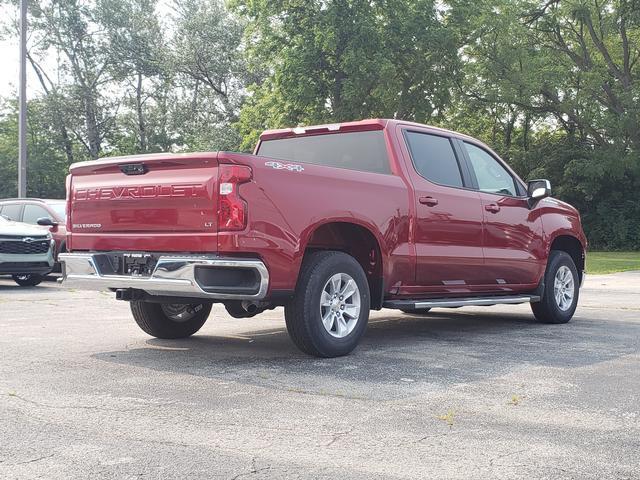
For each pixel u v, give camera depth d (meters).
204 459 3.34
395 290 6.66
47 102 51.22
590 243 41.16
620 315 9.63
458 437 3.72
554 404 4.45
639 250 39.72
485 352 6.38
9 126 55.53
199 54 47.19
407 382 5.07
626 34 40.69
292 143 7.45
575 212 9.09
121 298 6.02
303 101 32.06
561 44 41.00
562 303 8.65
